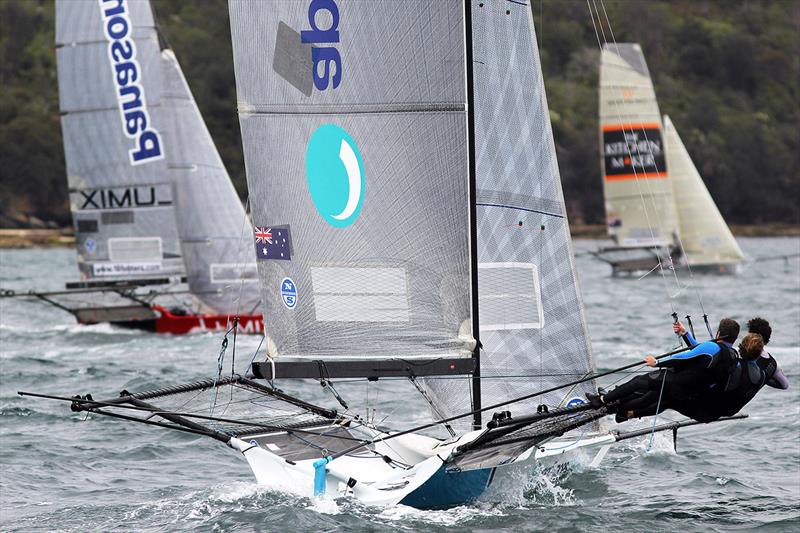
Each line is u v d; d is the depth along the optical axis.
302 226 36.22
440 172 35.22
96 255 90.06
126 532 33.84
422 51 34.84
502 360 38.84
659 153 151.38
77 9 88.75
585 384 39.34
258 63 36.03
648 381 34.34
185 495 38.31
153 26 88.69
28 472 42.00
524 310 39.00
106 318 87.94
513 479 36.88
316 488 34.88
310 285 36.28
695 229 155.00
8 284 161.62
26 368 68.12
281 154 36.16
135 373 65.69
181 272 89.44
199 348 78.25
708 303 117.19
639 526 34.44
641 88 150.00
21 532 34.12
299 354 36.59
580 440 38.34
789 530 34.22
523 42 38.97
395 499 34.81
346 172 35.66
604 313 107.81
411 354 35.75
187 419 37.00
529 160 39.00
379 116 35.28
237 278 89.00
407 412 51.81
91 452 45.38
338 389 58.34
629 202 153.00
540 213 39.12
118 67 88.56
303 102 35.69
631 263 157.88
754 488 39.34
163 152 88.50
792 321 96.25
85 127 89.44
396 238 35.59
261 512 34.56
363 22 35.00
